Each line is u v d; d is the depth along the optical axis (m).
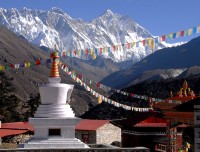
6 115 99.44
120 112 115.38
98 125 60.00
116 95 128.25
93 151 28.59
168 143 41.75
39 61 33.69
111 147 31.00
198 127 34.50
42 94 30.33
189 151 50.31
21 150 27.83
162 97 124.44
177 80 133.12
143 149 29.06
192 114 36.12
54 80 30.86
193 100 36.25
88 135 59.88
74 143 29.48
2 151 27.48
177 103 43.03
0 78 110.75
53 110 29.98
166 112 41.97
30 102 109.19
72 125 29.77
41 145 29.19
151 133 50.38
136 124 50.62
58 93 30.14
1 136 57.09
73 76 36.34
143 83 135.50
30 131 60.56
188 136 66.44
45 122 29.48
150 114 51.72
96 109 125.75
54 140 29.47
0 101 103.25
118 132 60.78
